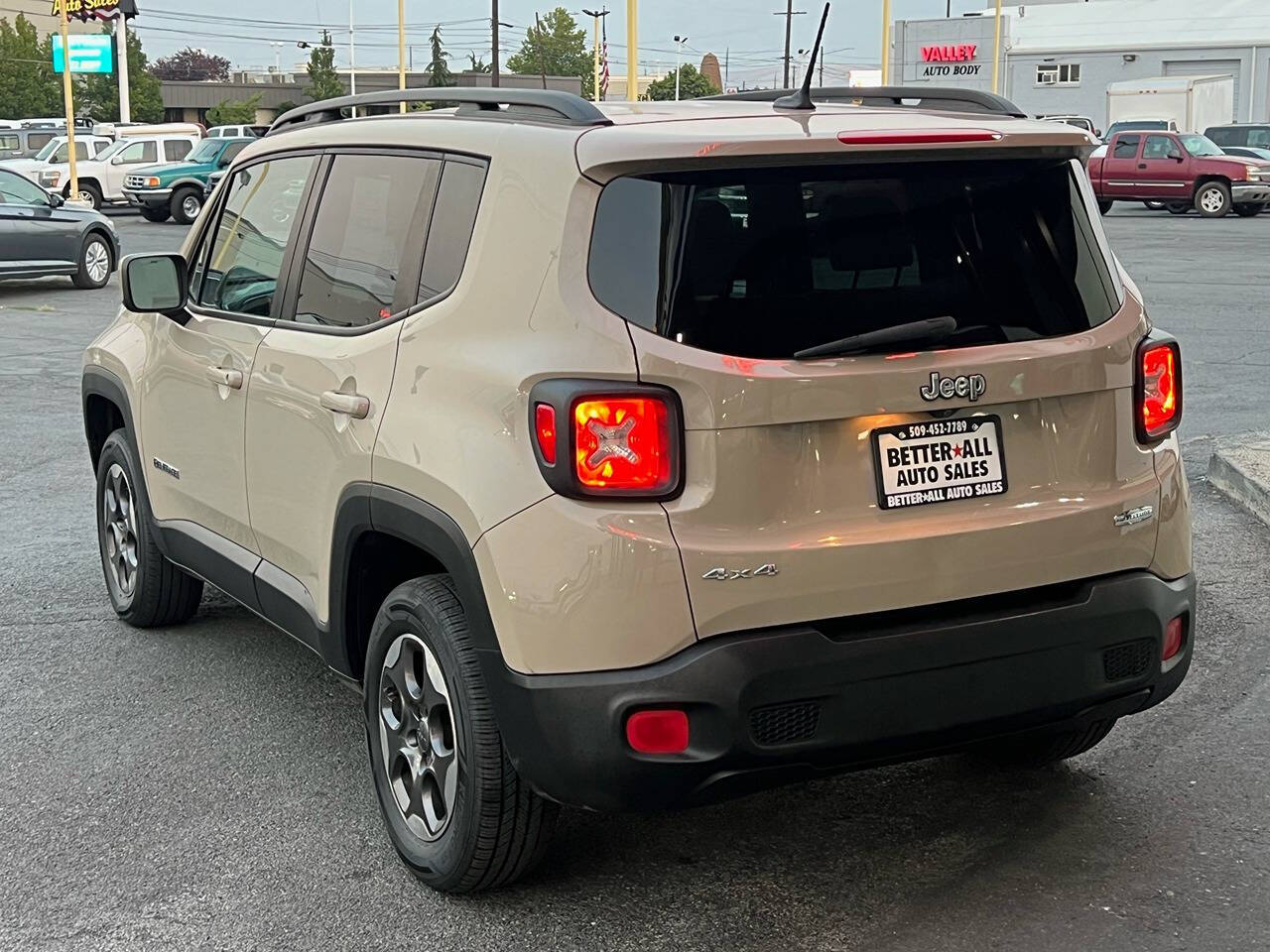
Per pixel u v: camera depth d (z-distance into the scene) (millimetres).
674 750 3125
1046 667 3385
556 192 3314
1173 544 3629
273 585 4457
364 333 3904
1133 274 20188
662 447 3109
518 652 3201
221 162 34500
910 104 4391
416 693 3727
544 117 3598
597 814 4156
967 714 3316
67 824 4172
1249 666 5270
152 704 5117
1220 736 4652
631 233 3191
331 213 4270
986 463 3373
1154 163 33656
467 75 107250
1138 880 3713
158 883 3814
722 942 3455
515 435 3234
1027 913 3553
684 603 3100
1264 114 55844
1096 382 3471
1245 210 33906
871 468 3256
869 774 4402
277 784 4434
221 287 4891
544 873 3814
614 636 3102
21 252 19422
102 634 5895
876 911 3580
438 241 3705
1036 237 3488
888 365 3229
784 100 3973
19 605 6281
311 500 4105
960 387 3287
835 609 3203
